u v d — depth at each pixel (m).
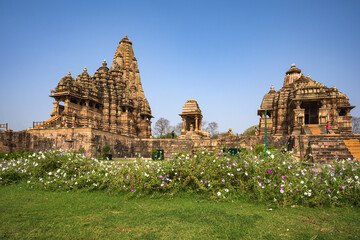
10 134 28.39
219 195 7.75
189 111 43.00
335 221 5.80
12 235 4.71
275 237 4.73
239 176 8.57
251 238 4.69
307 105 36.47
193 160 9.20
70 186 9.22
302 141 21.33
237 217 5.91
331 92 36.12
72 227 5.16
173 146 35.34
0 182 10.13
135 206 7.02
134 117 50.88
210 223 5.50
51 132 30.08
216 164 8.96
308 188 7.68
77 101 40.69
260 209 6.85
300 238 4.70
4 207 6.73
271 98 42.69
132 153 37.06
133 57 63.41
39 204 7.12
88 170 10.24
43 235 4.71
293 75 43.94
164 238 4.65
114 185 8.95
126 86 54.59
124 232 4.94
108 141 31.91
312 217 6.12
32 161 11.48
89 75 45.19
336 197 7.21
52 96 38.28
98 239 4.57
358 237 4.76
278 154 9.11
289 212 6.57
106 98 45.62
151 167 9.32
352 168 8.23
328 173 8.28
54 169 10.95
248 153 9.59
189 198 8.05
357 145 19.19
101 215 6.07
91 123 36.06
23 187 9.70
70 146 29.06
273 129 40.62
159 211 6.48
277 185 7.83
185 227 5.24
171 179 8.92
